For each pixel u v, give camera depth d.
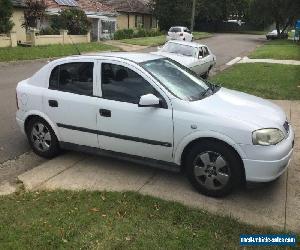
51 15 33.38
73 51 26.38
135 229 4.52
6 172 6.26
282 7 54.81
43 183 5.80
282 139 5.24
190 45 15.47
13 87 13.37
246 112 5.41
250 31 79.19
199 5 66.12
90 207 4.99
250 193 5.56
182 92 5.68
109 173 6.14
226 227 4.62
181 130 5.35
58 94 6.28
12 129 8.34
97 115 5.91
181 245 4.24
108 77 5.93
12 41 25.88
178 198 5.39
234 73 17.72
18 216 4.76
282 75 17.06
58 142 6.55
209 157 5.32
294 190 5.66
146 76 5.68
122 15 55.31
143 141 5.65
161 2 60.75
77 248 4.17
